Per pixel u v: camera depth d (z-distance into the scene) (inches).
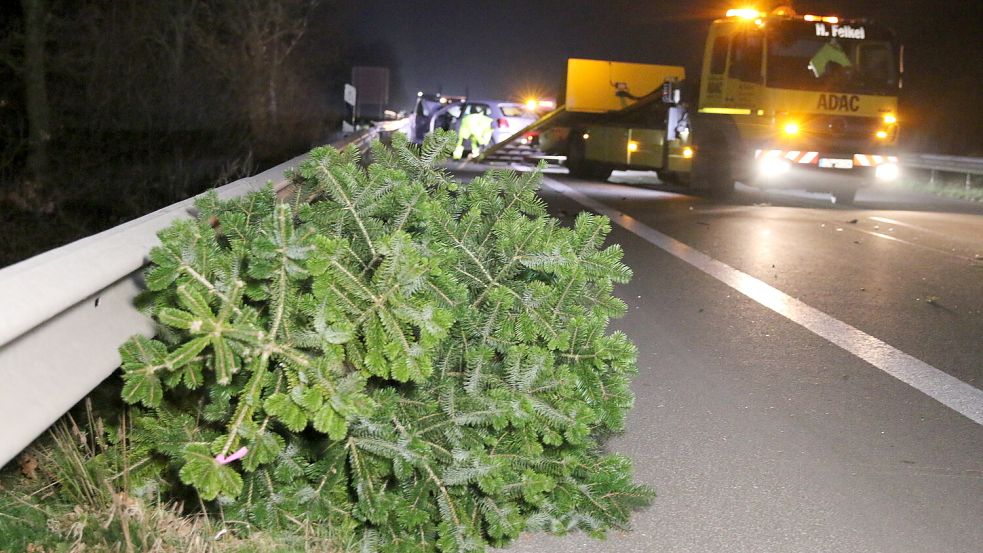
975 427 245.1
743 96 792.3
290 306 147.3
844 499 199.5
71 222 451.8
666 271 440.5
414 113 1342.3
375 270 162.6
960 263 478.0
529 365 167.2
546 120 1066.7
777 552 175.8
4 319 120.5
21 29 621.0
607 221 190.7
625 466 179.2
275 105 1280.8
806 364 296.0
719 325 341.7
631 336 324.5
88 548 141.8
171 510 160.7
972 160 965.2
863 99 783.1
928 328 343.9
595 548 174.9
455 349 172.6
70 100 733.9
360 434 158.9
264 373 142.8
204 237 156.6
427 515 156.5
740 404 257.6
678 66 1037.8
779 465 216.4
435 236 178.7
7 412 124.3
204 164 687.7
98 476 159.0
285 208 145.9
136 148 724.0
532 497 159.8
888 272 449.1
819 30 784.3
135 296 170.6
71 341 145.3
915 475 213.2
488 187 202.7
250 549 151.7
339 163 188.5
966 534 185.5
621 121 982.4
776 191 950.4
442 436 163.2
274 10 1267.2
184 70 1009.5
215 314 152.6
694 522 186.9
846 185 807.7
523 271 188.4
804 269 452.4
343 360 152.7
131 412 171.5
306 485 161.5
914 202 857.5
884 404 260.7
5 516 146.6
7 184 519.8
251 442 142.9
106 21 782.5
